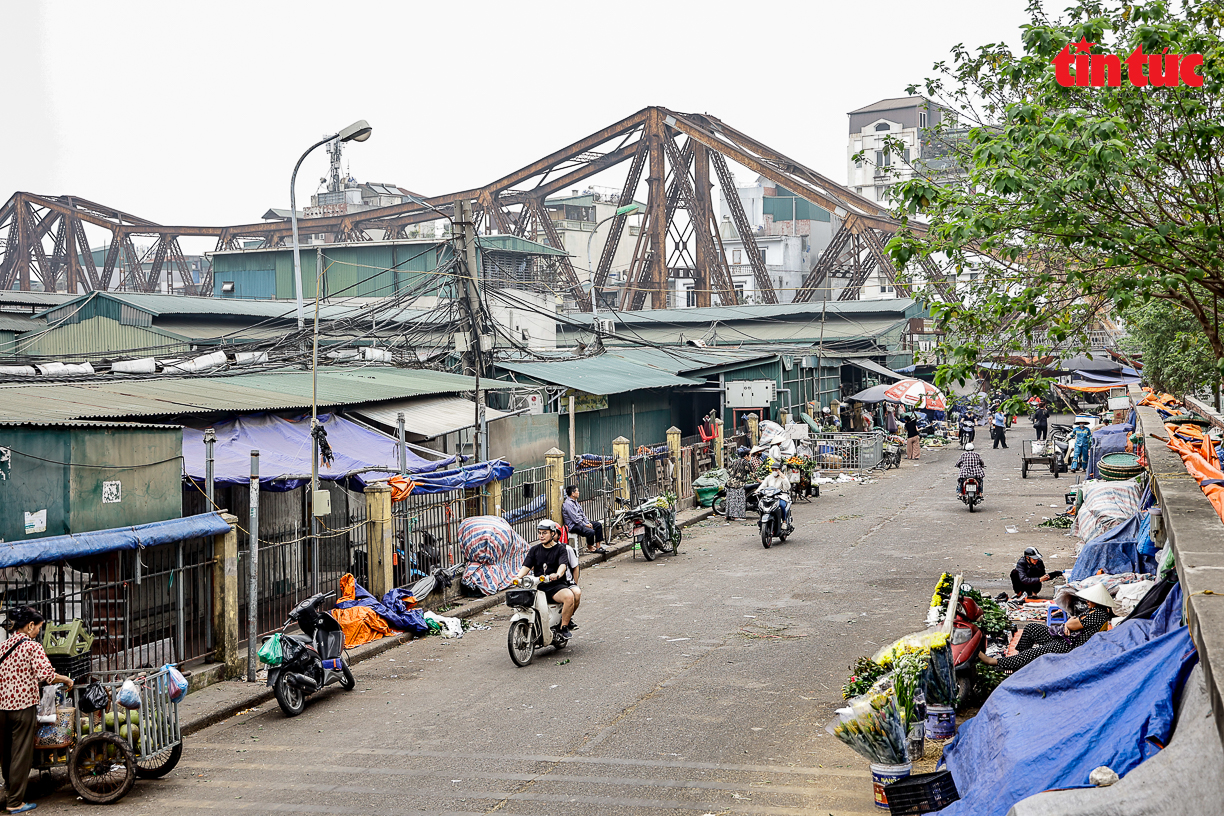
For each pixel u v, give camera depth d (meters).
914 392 38.03
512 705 11.08
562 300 57.38
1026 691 7.67
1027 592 14.30
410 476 16.38
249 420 16.95
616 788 8.44
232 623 12.59
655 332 59.41
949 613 9.32
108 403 15.19
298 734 10.38
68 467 11.22
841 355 47.41
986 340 13.33
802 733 9.70
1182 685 6.21
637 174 61.62
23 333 37.66
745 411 38.88
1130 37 11.46
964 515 25.25
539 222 68.12
